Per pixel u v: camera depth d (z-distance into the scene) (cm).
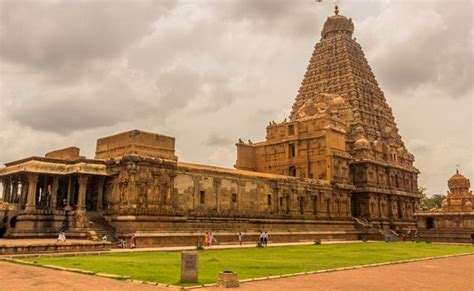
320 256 3731
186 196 5616
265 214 6625
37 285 1881
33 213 4784
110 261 2952
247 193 6444
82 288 1805
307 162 8356
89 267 2544
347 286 1967
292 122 8775
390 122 10462
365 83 10144
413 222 9744
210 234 5125
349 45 10388
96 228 4750
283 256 3672
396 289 1919
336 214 7869
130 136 5253
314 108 8894
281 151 8881
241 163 9031
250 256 3638
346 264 3012
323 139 8200
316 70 10581
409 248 5303
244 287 1877
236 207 6241
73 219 4847
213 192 5969
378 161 9025
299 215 7138
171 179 5362
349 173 8900
